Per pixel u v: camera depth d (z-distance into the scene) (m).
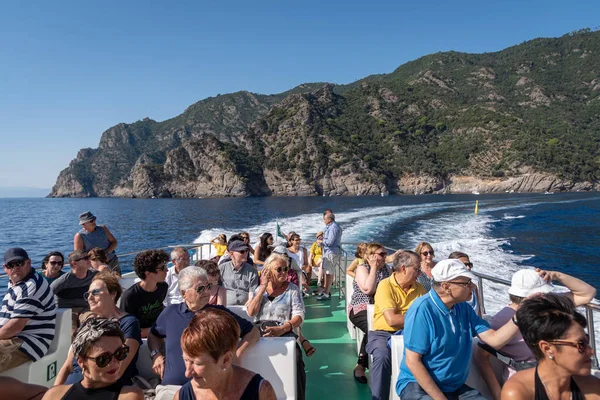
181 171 161.38
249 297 4.47
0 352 2.97
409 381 2.66
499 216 38.97
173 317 2.88
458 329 2.53
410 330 2.54
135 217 55.09
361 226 28.55
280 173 152.12
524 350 2.64
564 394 1.92
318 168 147.88
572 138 142.25
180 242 28.64
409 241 21.83
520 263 17.16
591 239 24.58
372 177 141.75
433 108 186.62
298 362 3.15
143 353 3.11
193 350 1.85
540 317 1.89
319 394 3.71
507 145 137.75
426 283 4.33
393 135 164.50
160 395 2.53
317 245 8.95
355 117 183.00
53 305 3.42
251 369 2.75
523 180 123.25
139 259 3.67
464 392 2.55
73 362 2.82
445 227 28.31
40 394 2.29
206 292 2.85
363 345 4.02
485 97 196.50
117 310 3.10
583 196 85.94
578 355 1.80
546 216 39.66
